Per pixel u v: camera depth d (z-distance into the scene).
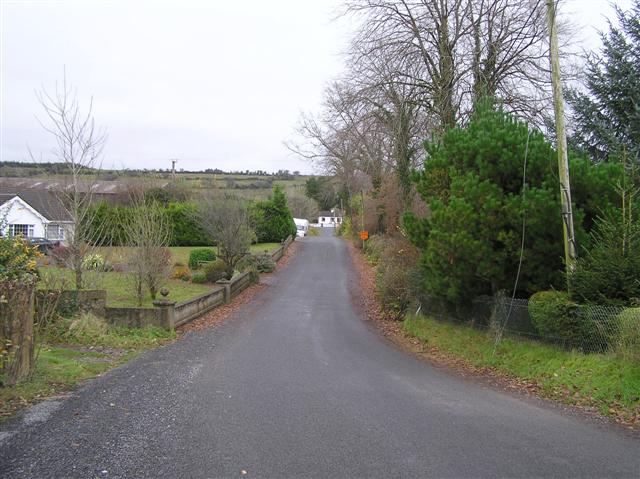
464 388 9.41
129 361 11.00
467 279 12.68
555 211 10.81
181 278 26.19
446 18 21.45
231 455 5.65
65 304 13.35
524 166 11.32
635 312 8.68
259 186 106.31
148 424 6.70
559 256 11.21
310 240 58.16
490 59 21.00
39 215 42.94
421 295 16.75
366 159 40.44
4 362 7.93
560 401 8.45
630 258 9.47
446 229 12.15
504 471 5.32
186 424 6.73
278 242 50.94
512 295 12.39
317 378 9.76
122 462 5.43
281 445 5.99
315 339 14.55
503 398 8.67
